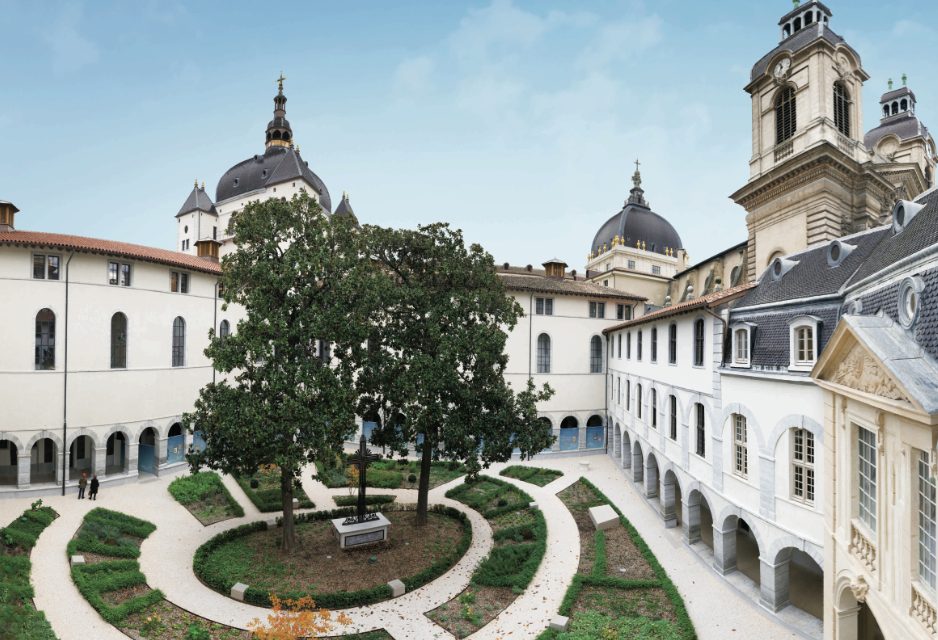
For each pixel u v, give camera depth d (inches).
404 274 1090.1
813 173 1269.7
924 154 2027.6
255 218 915.4
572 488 1413.6
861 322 456.4
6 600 684.1
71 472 1376.7
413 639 699.4
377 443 1075.9
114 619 696.4
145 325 1401.3
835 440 553.3
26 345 1239.5
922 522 381.1
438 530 1090.7
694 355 1015.6
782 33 1469.0
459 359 1027.3
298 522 1122.0
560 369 1871.3
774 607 752.3
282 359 916.0
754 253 1477.6
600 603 788.6
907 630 383.9
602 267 3292.3
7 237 1230.3
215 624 723.4
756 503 794.2
